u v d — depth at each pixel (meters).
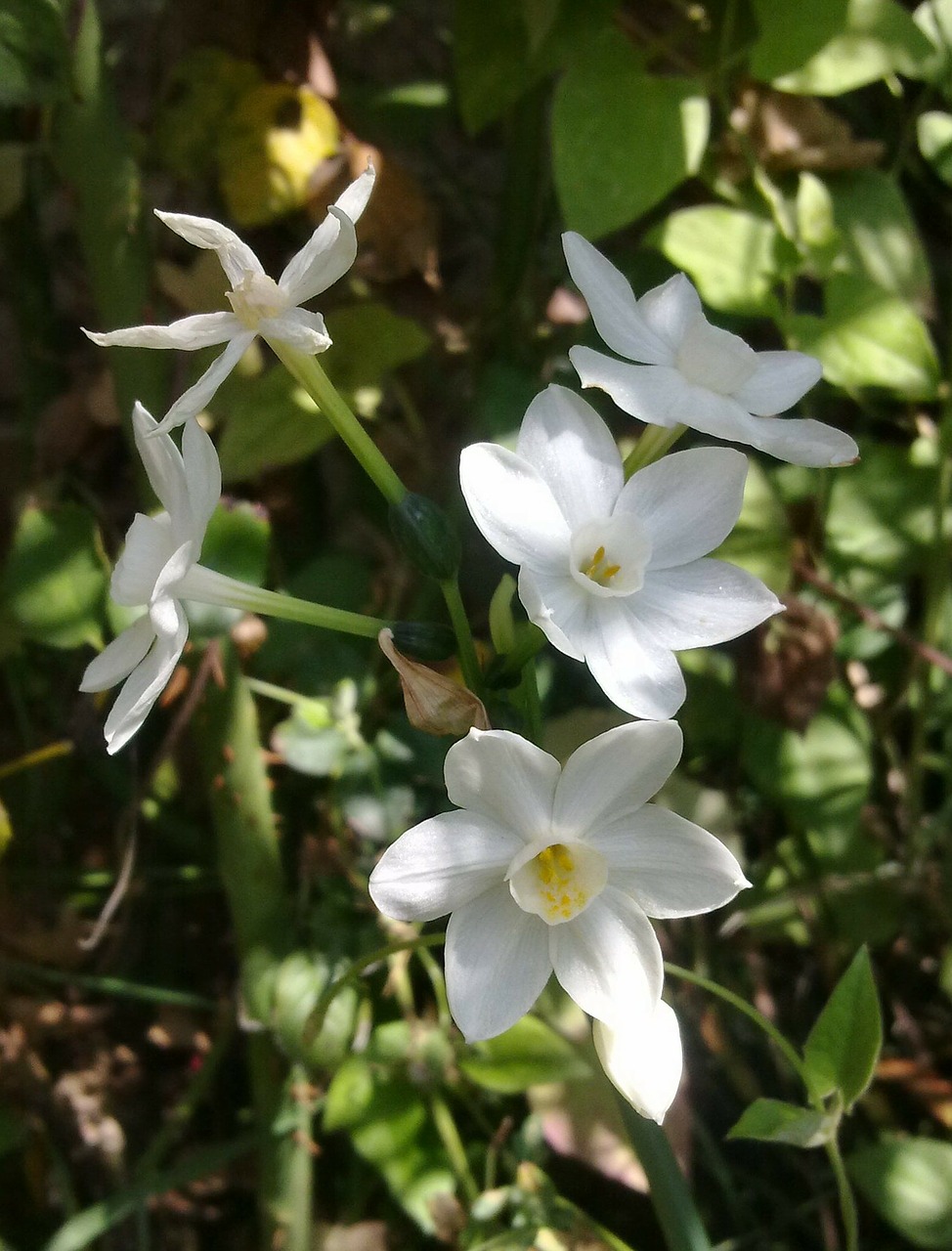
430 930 0.19
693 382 0.13
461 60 0.20
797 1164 0.22
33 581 0.19
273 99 0.20
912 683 0.22
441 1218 0.18
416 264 0.20
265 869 0.19
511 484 0.13
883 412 0.22
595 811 0.12
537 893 0.12
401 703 0.21
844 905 0.22
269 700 0.21
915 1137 0.21
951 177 0.21
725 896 0.12
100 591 0.19
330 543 0.22
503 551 0.12
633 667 0.12
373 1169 0.21
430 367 0.22
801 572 0.21
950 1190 0.18
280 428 0.19
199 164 0.20
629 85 0.18
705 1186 0.22
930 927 0.22
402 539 0.13
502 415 0.20
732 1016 0.22
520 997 0.12
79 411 0.21
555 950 0.12
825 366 0.19
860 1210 0.21
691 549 0.13
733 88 0.20
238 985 0.20
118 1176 0.22
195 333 0.13
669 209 0.22
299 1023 0.18
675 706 0.12
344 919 0.19
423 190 0.22
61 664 0.23
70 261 0.24
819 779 0.21
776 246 0.19
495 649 0.13
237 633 0.18
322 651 0.20
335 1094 0.19
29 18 0.16
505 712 0.13
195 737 0.19
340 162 0.20
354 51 0.25
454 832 0.12
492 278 0.22
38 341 0.23
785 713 0.20
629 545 0.13
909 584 0.23
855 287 0.19
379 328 0.20
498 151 0.27
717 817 0.21
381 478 0.13
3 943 0.23
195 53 0.20
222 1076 0.23
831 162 0.20
